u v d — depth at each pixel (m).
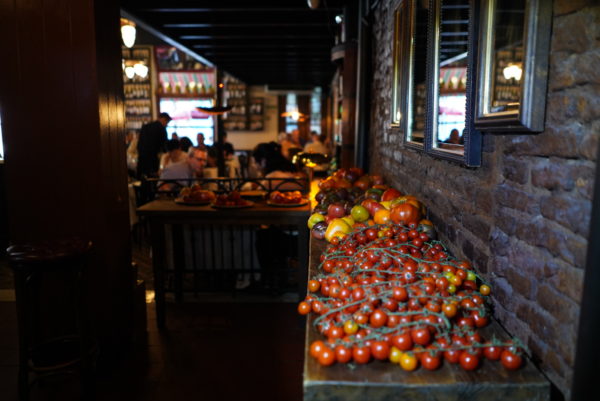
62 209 2.66
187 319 3.49
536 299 1.24
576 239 1.05
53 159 2.62
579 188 1.04
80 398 2.44
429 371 1.16
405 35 2.75
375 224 2.14
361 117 5.01
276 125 15.60
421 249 1.85
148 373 2.69
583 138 1.02
